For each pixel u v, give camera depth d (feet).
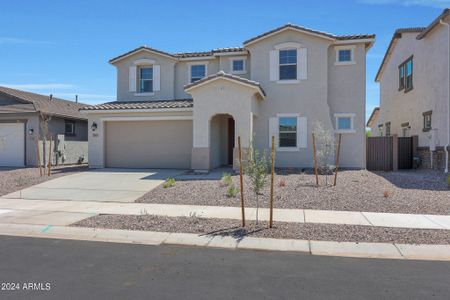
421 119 70.85
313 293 16.19
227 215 31.45
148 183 48.11
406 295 15.99
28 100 76.43
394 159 65.72
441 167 61.82
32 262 20.53
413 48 75.56
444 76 60.49
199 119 57.47
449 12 56.54
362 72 62.69
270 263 20.35
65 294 16.03
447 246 23.22
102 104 68.69
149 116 63.36
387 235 25.38
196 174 54.95
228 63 67.72
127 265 20.02
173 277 18.17
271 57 63.21
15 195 42.47
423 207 33.58
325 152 54.70
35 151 73.72
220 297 15.74
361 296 15.87
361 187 42.93
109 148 66.85
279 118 62.95
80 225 28.94
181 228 27.61
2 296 15.80
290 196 38.19
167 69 70.54
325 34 60.59
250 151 30.35
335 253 22.11
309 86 62.08
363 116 62.69
